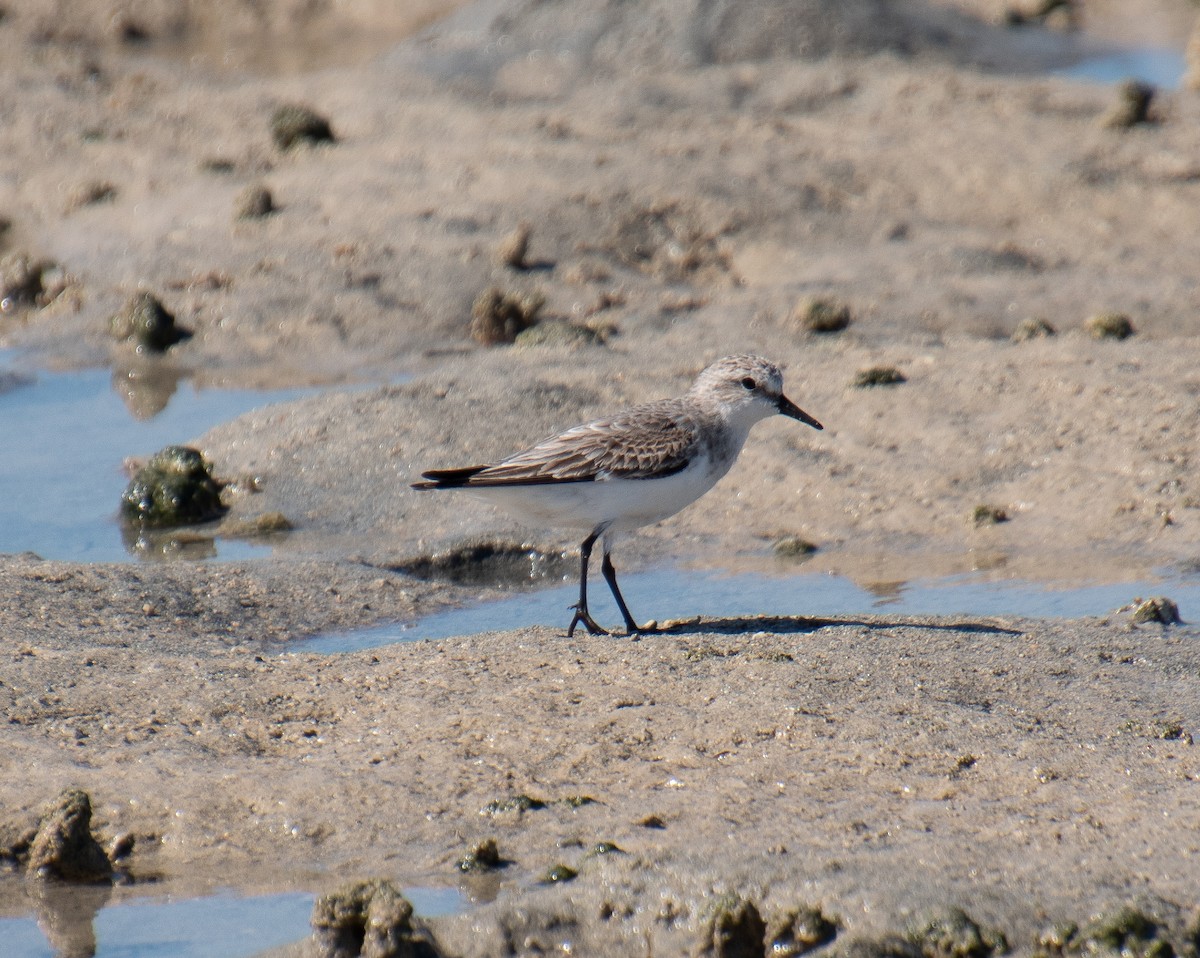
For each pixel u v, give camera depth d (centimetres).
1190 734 905
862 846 777
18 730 930
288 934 757
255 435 1599
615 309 1984
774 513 1430
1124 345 1691
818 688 970
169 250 2177
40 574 1227
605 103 2642
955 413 1552
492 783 872
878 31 3008
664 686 980
